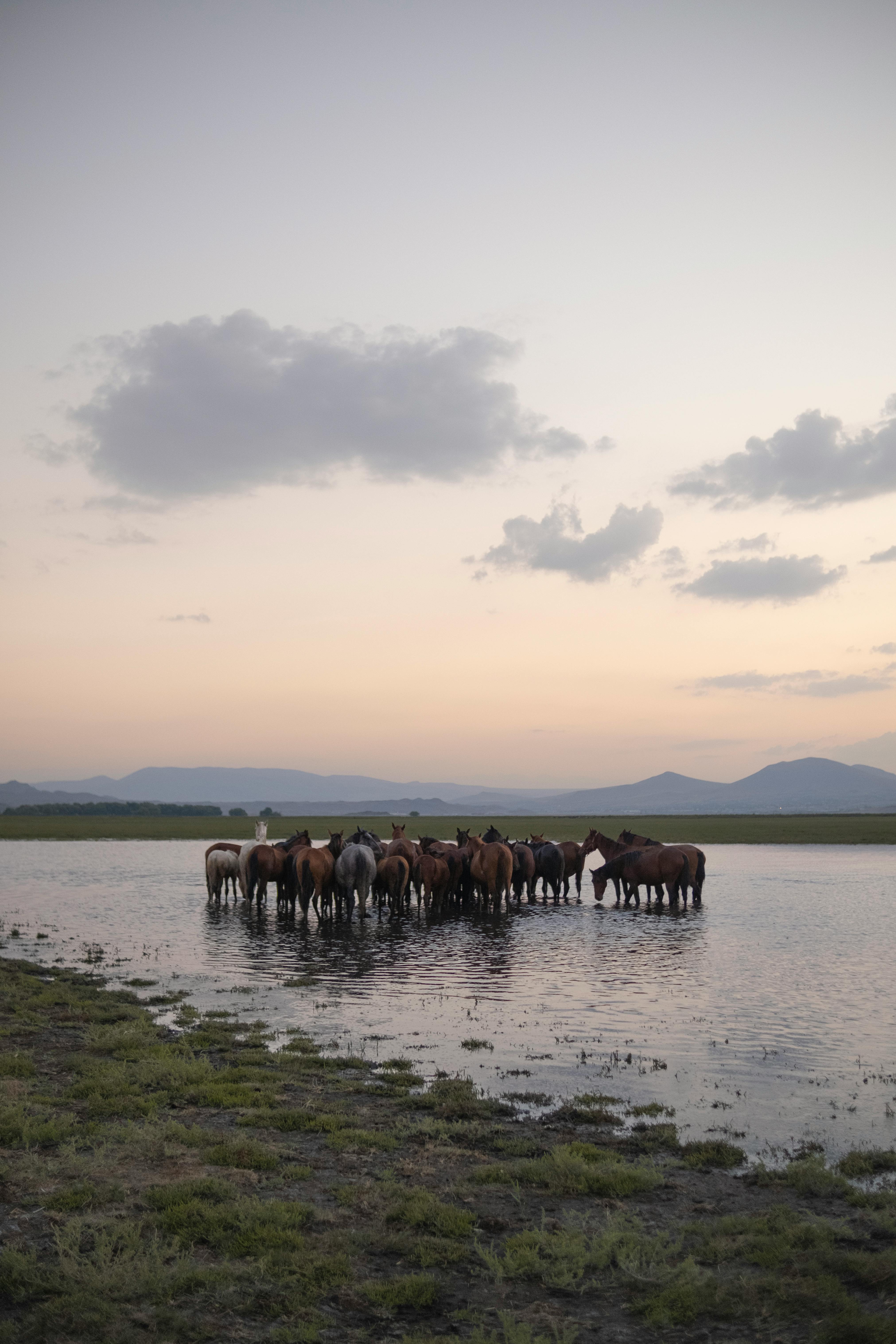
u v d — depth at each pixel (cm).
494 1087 1099
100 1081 1051
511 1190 791
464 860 3120
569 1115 995
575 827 10438
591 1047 1286
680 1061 1213
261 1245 654
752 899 3297
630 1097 1062
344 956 2078
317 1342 539
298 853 2712
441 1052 1262
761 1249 666
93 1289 579
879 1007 1542
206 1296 588
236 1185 771
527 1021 1444
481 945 2244
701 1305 585
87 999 1565
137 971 1891
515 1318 574
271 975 1841
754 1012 1510
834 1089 1092
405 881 2847
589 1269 648
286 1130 930
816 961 2006
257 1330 552
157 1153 832
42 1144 858
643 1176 802
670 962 1989
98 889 3669
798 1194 781
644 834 8500
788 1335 557
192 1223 685
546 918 2788
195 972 1883
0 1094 993
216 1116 969
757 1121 977
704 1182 812
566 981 1780
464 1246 670
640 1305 587
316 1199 753
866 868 4700
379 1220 714
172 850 6431
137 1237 648
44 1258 627
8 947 2206
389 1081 1111
